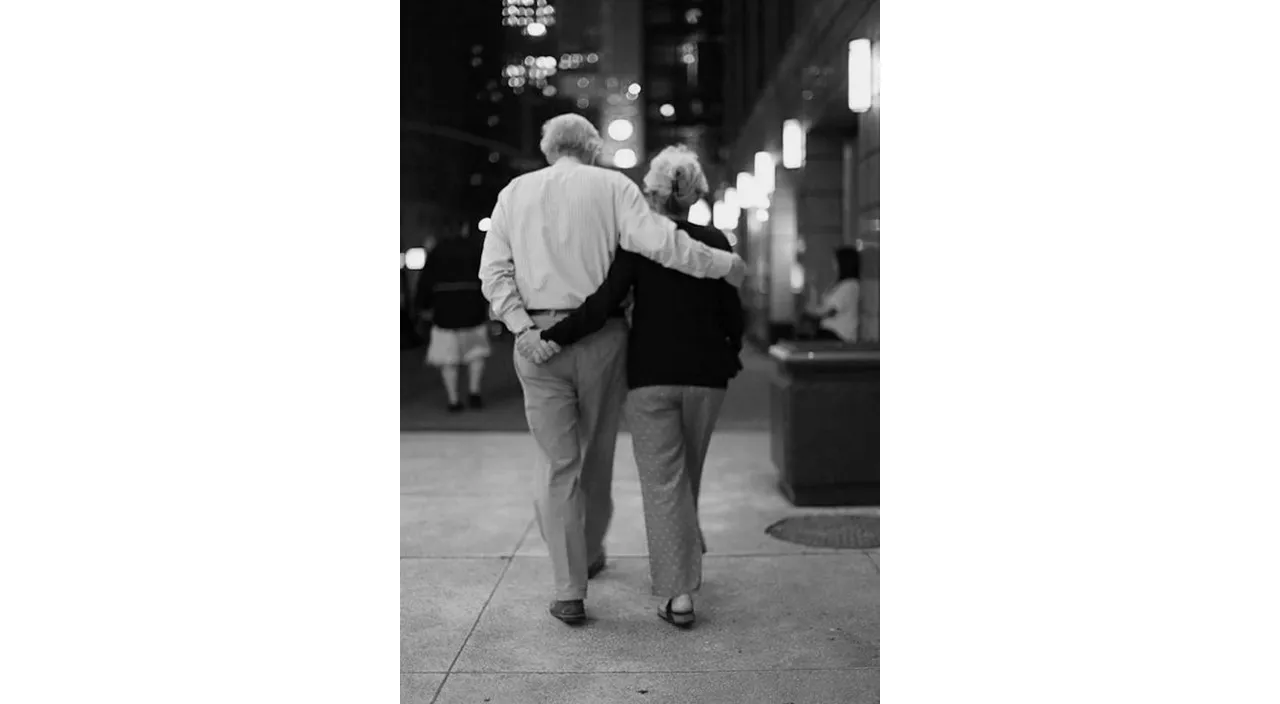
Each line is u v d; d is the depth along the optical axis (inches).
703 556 200.7
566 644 153.6
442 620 164.6
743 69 900.0
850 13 383.9
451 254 435.5
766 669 143.6
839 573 189.0
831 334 381.4
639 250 157.0
